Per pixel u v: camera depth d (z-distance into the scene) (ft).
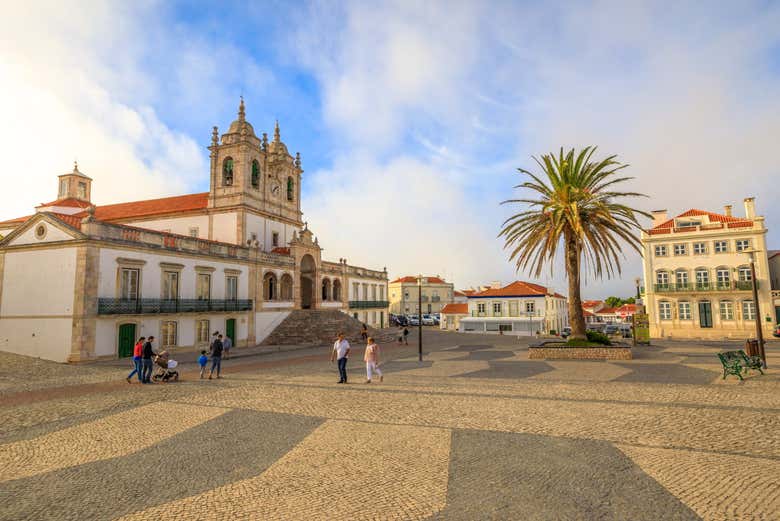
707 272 150.92
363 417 35.76
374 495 21.01
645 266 159.84
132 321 89.45
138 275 92.07
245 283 123.44
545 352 76.95
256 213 142.92
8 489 22.66
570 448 26.96
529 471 23.48
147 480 23.56
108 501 21.01
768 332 140.46
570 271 83.20
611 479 22.18
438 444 28.30
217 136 142.92
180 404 42.57
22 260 86.99
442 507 19.54
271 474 23.99
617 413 35.09
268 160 156.35
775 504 19.02
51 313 82.74
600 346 76.28
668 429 30.42
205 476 23.95
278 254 139.54
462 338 155.63
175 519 19.06
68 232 83.05
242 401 43.45
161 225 147.13
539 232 83.30
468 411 36.96
